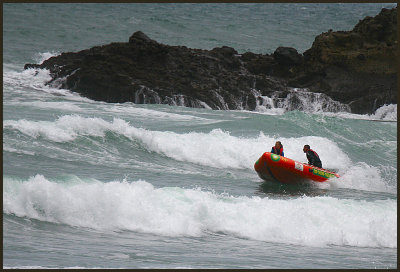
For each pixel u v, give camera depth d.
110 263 28.55
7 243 30.80
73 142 65.56
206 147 71.81
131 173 58.00
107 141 68.06
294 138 81.94
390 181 69.50
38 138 64.12
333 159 78.56
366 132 96.12
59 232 34.38
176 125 87.44
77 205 37.16
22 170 51.94
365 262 34.31
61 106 97.75
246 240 37.94
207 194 43.97
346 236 40.69
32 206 36.34
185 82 126.38
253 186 59.47
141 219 38.19
